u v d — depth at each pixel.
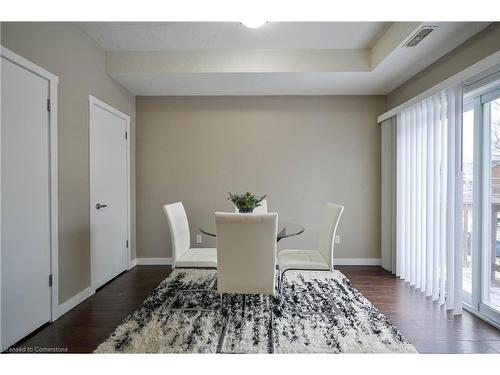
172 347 1.84
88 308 2.43
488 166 2.35
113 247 3.21
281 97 3.79
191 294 2.69
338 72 3.03
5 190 1.77
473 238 2.40
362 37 2.78
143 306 2.43
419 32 2.19
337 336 1.97
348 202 3.81
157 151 3.82
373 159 3.79
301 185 3.81
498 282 2.35
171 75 3.11
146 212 3.84
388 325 2.12
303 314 2.27
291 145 3.80
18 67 1.87
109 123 3.12
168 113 3.81
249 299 2.55
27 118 1.95
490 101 2.29
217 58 3.05
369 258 3.81
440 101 2.59
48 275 2.14
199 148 3.81
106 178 3.05
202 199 3.83
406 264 3.14
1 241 1.75
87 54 2.70
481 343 1.92
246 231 1.84
